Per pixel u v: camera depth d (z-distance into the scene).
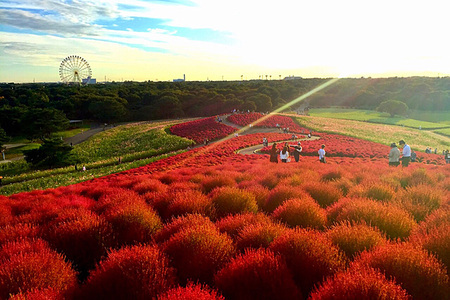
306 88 181.88
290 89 166.62
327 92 177.88
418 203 5.73
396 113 118.81
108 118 112.31
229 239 4.06
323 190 7.40
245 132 65.56
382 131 74.19
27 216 7.00
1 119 87.06
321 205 6.88
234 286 3.03
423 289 2.81
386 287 2.57
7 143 79.69
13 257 3.71
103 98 117.38
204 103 132.88
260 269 3.06
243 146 44.38
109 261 3.48
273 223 4.67
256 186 8.38
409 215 5.13
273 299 2.86
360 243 3.73
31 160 50.75
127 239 4.86
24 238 4.91
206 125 72.38
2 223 6.56
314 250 3.44
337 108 151.38
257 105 131.50
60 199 9.65
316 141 49.44
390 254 3.14
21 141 83.44
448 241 3.41
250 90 147.50
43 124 80.62
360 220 4.58
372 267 2.99
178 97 133.12
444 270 2.94
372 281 2.63
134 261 3.38
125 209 5.75
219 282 3.13
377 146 44.03
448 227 3.72
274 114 94.94
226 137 60.12
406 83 174.00
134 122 111.81
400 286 2.67
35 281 3.27
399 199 6.30
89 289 3.22
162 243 4.28
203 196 6.81
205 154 36.75
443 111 137.00
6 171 48.41
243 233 4.35
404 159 14.99
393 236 4.33
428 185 8.17
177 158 35.16
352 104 162.50
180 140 57.91
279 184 8.52
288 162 19.00
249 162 24.19
